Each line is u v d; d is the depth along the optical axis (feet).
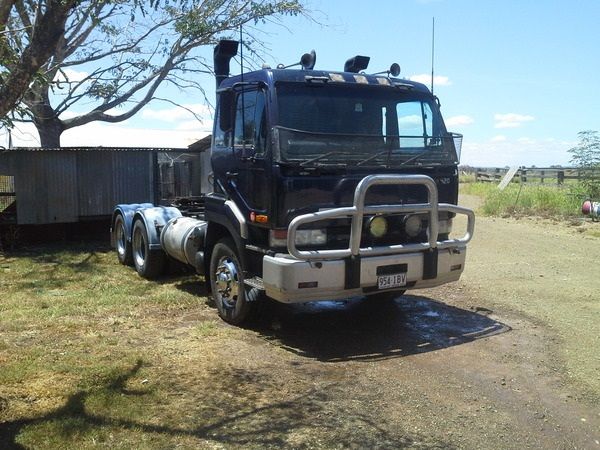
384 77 20.98
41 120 45.73
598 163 57.72
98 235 43.01
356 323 21.85
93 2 17.43
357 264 18.20
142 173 41.93
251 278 19.97
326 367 17.21
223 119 21.12
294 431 13.10
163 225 28.91
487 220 52.42
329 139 18.61
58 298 25.08
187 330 20.72
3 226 38.68
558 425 13.69
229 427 13.23
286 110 18.76
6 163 38.37
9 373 15.99
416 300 25.17
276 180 18.01
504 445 12.72
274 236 18.25
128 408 13.99
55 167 39.68
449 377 16.47
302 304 24.59
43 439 12.41
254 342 19.44
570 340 19.60
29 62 10.90
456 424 13.62
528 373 16.76
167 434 12.79
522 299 25.02
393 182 18.33
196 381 15.89
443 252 19.93
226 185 21.20
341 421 13.65
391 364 17.51
